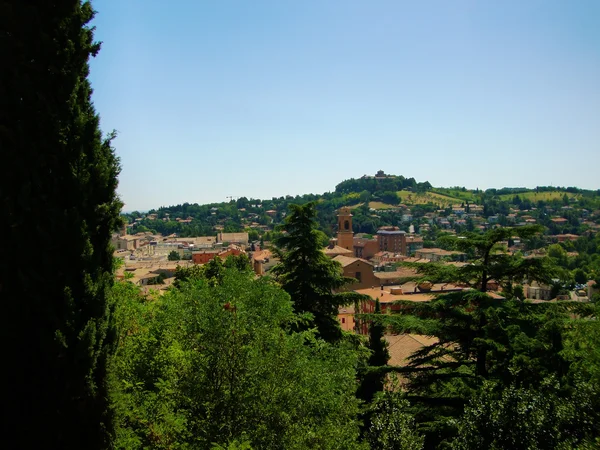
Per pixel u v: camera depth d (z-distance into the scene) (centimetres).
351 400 1456
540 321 1828
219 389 1252
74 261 888
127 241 17162
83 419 870
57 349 843
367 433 1606
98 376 902
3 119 859
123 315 1488
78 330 870
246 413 1226
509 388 1459
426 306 1986
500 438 1302
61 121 897
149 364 1402
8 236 841
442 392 2020
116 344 962
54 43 907
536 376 1562
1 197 831
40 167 873
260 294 1505
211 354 1272
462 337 1958
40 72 894
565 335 2023
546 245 14625
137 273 9644
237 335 1281
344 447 1339
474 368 2008
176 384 1264
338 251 10150
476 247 2066
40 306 850
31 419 852
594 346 1789
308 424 1290
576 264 11569
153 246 18500
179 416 1144
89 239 902
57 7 927
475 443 1344
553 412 1291
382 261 13812
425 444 1869
